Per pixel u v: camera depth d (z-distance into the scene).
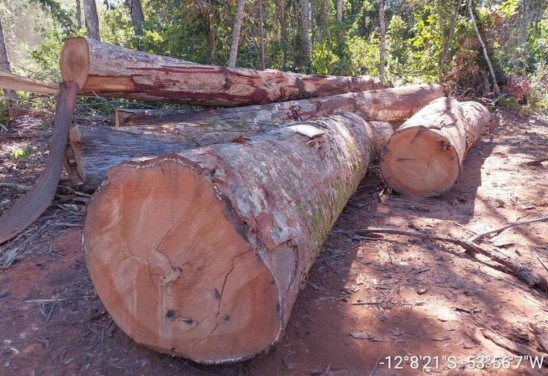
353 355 2.19
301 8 11.48
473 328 2.40
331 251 3.31
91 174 3.68
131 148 3.84
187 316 1.95
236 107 4.94
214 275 1.88
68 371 2.09
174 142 3.97
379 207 4.35
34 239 3.43
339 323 2.44
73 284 2.81
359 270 3.03
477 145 7.19
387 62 12.59
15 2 23.16
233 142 2.54
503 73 11.10
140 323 2.04
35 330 2.38
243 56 9.98
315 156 3.09
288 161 2.62
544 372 2.08
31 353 2.20
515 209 4.27
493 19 10.95
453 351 2.22
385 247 3.39
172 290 1.94
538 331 2.37
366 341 2.29
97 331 2.36
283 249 1.99
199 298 1.92
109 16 13.27
